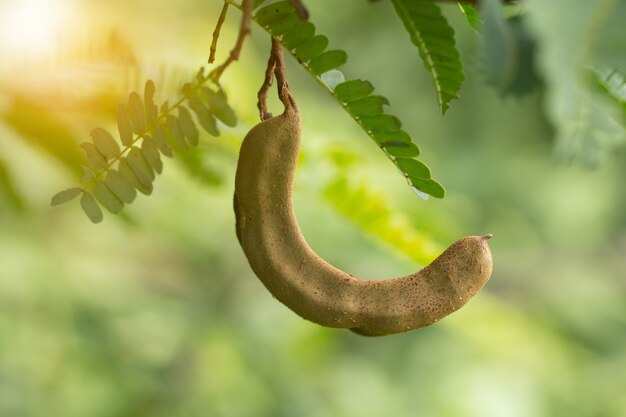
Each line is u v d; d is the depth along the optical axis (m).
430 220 1.45
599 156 0.64
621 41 0.62
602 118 0.64
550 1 0.62
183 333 2.33
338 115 1.98
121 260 2.20
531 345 2.47
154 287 2.32
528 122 3.43
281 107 1.76
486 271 0.80
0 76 1.04
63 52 0.96
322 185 1.17
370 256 1.87
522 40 0.71
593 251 3.64
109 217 2.00
